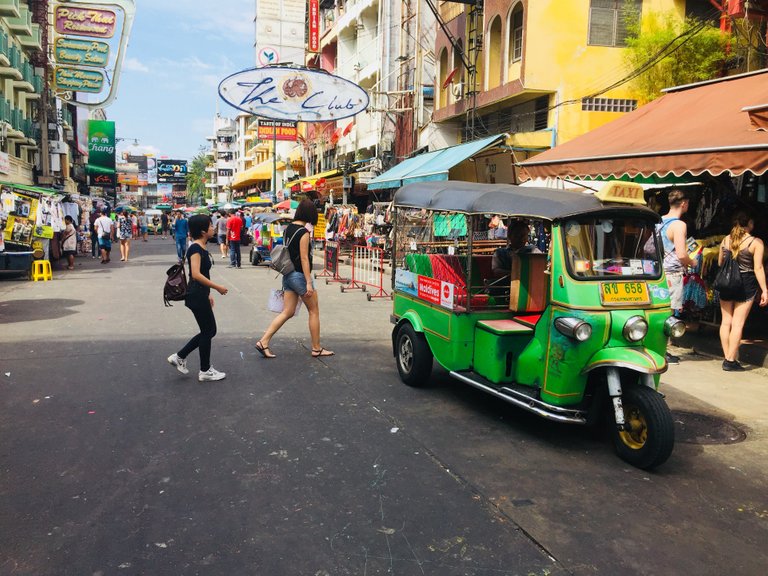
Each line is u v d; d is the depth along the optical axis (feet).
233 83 57.67
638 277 15.25
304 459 14.33
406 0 75.87
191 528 11.11
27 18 79.15
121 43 70.03
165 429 16.10
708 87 32.07
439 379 21.54
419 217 23.72
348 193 83.30
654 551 10.67
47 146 88.69
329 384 20.58
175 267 20.06
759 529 11.54
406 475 13.55
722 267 22.80
